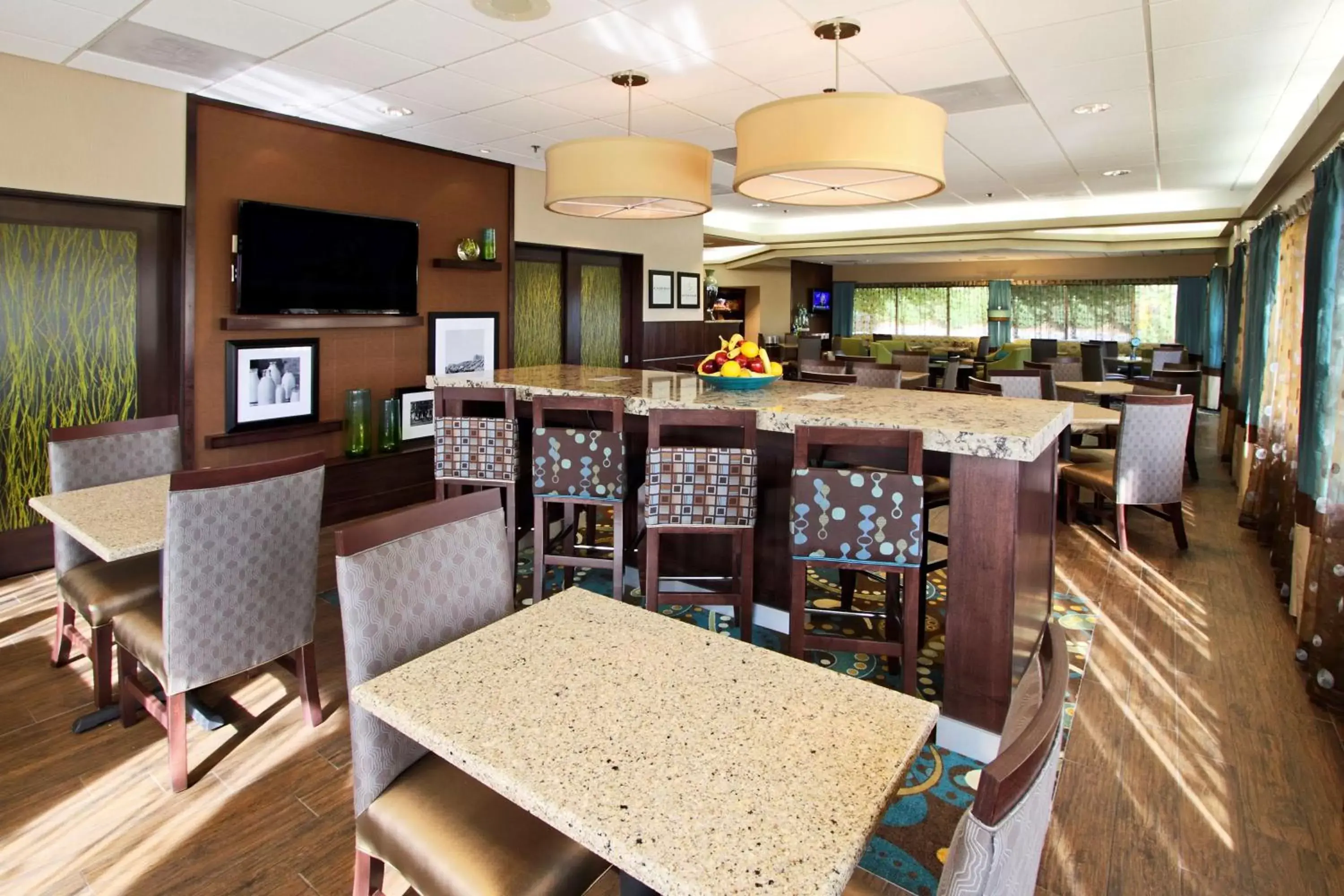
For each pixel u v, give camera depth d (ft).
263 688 8.84
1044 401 9.95
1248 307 18.45
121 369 13.55
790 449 9.74
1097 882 5.95
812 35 10.93
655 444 8.64
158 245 13.82
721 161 20.02
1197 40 11.21
